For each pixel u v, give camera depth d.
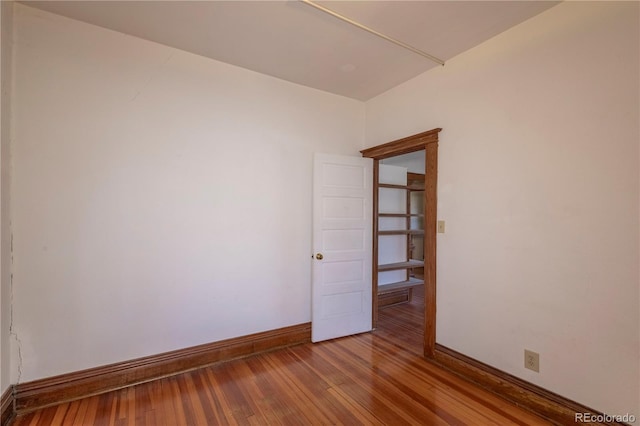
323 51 2.71
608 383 1.85
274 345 3.16
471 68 2.63
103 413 2.11
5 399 2.01
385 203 5.10
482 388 2.44
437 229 2.89
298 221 3.34
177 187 2.69
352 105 3.77
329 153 3.56
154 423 2.01
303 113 3.39
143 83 2.56
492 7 2.11
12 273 2.12
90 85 2.37
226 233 2.92
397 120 3.38
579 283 1.97
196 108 2.78
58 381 2.24
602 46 1.89
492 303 2.44
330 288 3.42
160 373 2.59
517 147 2.30
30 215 2.18
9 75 2.08
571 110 2.02
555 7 2.10
